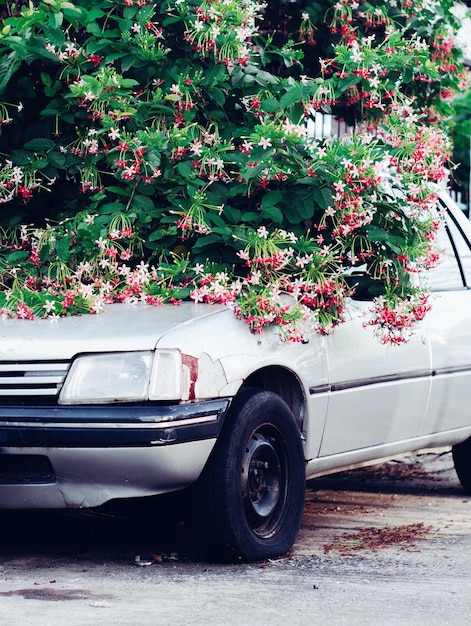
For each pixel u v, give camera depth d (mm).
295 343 6004
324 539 6418
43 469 5484
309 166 6141
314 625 4613
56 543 6258
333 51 7637
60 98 6648
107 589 5188
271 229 6250
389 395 6715
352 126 7473
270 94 6680
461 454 7930
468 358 7461
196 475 5477
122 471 5340
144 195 6352
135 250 6371
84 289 5766
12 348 5496
